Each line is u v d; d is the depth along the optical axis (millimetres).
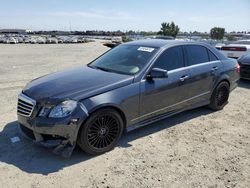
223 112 6078
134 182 3357
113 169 3639
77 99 3674
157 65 4613
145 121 4543
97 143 3918
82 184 3305
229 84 6199
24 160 3809
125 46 5418
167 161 3871
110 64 4895
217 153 4145
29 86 4242
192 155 4062
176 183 3352
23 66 13484
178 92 4953
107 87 3955
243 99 7211
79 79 4234
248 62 8727
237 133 4926
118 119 4090
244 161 3924
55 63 15078
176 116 5734
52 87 3971
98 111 3811
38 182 3320
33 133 3803
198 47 5535
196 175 3537
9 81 9148
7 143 4285
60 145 3668
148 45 5070
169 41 5281
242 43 12578
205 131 4980
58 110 3592
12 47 37938
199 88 5418
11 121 5211
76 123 3609
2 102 6473
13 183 3287
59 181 3350
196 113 5957
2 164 3691
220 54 6078
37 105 3703
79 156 3949
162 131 4926
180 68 5004
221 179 3461
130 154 4047
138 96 4273
